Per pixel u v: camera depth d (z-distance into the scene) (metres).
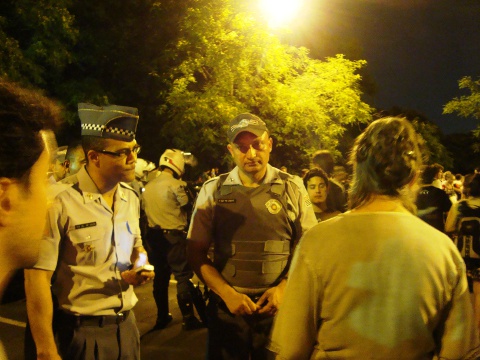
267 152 2.84
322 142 13.75
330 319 1.52
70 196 2.31
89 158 2.39
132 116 2.44
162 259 5.27
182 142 12.57
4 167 0.81
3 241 0.83
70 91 11.23
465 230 4.33
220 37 12.29
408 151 1.57
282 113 13.06
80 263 2.33
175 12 13.18
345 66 14.09
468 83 12.05
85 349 2.32
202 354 4.68
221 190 2.82
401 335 1.45
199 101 11.89
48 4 10.30
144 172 7.84
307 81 13.41
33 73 10.30
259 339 2.73
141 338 5.06
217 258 2.83
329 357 1.52
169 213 5.18
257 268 2.73
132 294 2.53
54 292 2.36
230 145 2.86
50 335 2.15
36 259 0.89
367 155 1.60
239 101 12.90
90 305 2.34
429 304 1.47
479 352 1.51
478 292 4.21
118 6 12.93
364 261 1.48
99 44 12.42
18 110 0.84
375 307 1.46
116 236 2.43
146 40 13.49
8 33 10.93
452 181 12.41
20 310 5.76
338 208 4.40
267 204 2.76
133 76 13.52
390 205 1.58
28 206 0.85
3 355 0.79
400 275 1.46
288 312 1.57
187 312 5.24
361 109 13.79
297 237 2.88
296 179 2.94
